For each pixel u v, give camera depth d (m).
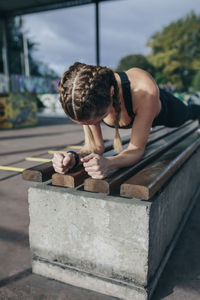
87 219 1.20
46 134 6.94
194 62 42.97
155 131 2.71
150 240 1.13
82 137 6.27
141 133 1.34
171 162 1.50
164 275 1.38
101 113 1.04
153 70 38.50
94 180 1.14
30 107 9.44
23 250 1.60
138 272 1.16
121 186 1.11
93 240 1.21
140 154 1.37
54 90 20.00
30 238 1.38
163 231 1.38
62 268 1.31
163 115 1.81
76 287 1.30
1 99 8.54
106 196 1.17
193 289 1.28
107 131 7.15
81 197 1.19
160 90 1.82
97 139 1.61
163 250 1.44
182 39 43.66
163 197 1.30
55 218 1.28
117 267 1.19
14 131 7.81
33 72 33.62
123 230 1.14
